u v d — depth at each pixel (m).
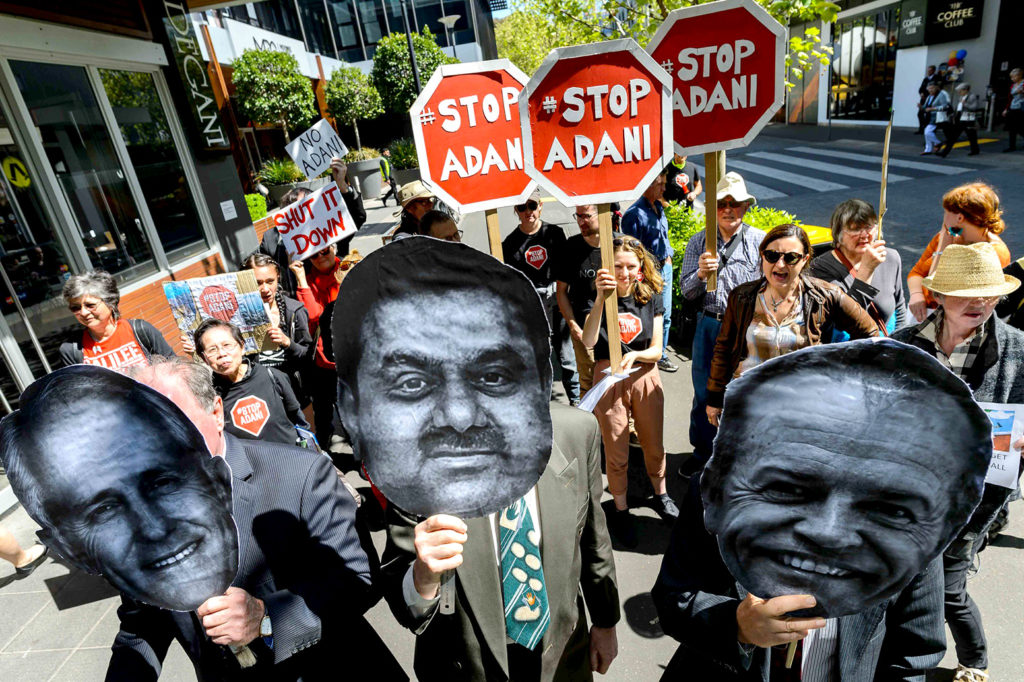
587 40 7.79
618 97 1.79
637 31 6.99
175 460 1.24
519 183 1.98
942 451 1.02
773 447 1.09
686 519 1.42
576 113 1.80
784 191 12.97
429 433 1.16
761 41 2.16
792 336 2.76
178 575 1.28
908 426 1.03
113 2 6.84
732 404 1.09
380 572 1.54
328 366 4.09
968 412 1.00
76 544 1.25
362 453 1.14
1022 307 2.97
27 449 1.20
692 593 1.38
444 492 1.18
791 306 2.76
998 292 1.82
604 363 3.37
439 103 1.87
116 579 1.27
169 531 1.26
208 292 3.91
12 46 5.45
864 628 1.32
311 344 4.16
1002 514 2.80
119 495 1.23
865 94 23.23
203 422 1.54
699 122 2.27
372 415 1.14
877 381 1.03
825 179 13.63
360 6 33.28
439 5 34.22
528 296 1.13
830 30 24.55
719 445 1.11
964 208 3.07
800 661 1.39
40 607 3.40
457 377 1.15
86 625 3.24
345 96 24.95
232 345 3.10
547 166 1.84
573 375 5.00
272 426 3.23
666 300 4.67
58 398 1.19
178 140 8.03
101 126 6.68
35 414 1.19
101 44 6.55
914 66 20.16
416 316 1.12
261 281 3.99
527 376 1.17
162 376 1.54
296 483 1.60
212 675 1.59
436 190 1.94
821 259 3.36
